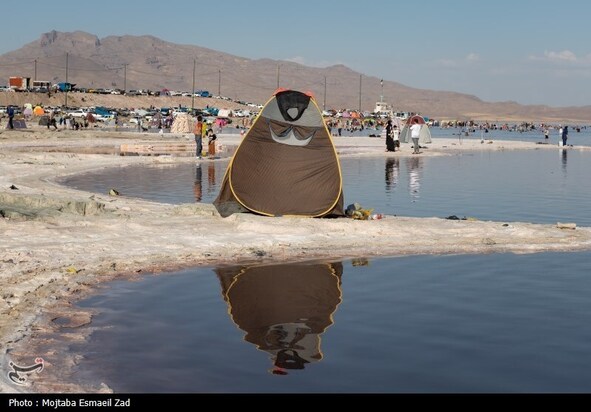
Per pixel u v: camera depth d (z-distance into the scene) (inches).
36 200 738.8
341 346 374.3
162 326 404.8
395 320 421.1
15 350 357.1
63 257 545.6
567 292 486.0
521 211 906.1
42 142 2124.8
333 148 770.8
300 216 739.4
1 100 5984.3
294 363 348.5
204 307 442.9
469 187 1184.2
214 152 1772.9
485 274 535.5
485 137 4084.6
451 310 442.6
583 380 328.8
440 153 2159.2
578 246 637.9
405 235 667.4
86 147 2028.8
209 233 653.9
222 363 347.3
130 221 701.9
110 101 7012.8
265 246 613.6
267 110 769.6
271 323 412.5
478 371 339.3
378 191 1108.5
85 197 896.9
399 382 324.8
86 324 404.8
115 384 318.3
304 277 521.3
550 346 375.2
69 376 326.0
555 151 2400.3
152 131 3472.0
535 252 615.5
